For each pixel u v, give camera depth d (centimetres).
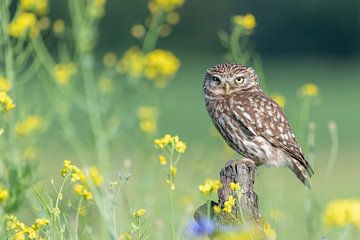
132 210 971
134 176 1451
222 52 7594
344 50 8062
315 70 6731
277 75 6325
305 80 6044
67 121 1514
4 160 1124
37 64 1480
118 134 1521
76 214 1005
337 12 8025
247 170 936
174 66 1658
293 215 1277
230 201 876
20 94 1384
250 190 930
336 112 4447
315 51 8088
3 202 952
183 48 7581
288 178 1324
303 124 1281
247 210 920
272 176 1316
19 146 1341
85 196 949
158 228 1100
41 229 951
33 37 1476
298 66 7050
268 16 8031
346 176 2544
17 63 1354
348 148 3288
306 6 8031
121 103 1612
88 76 1587
